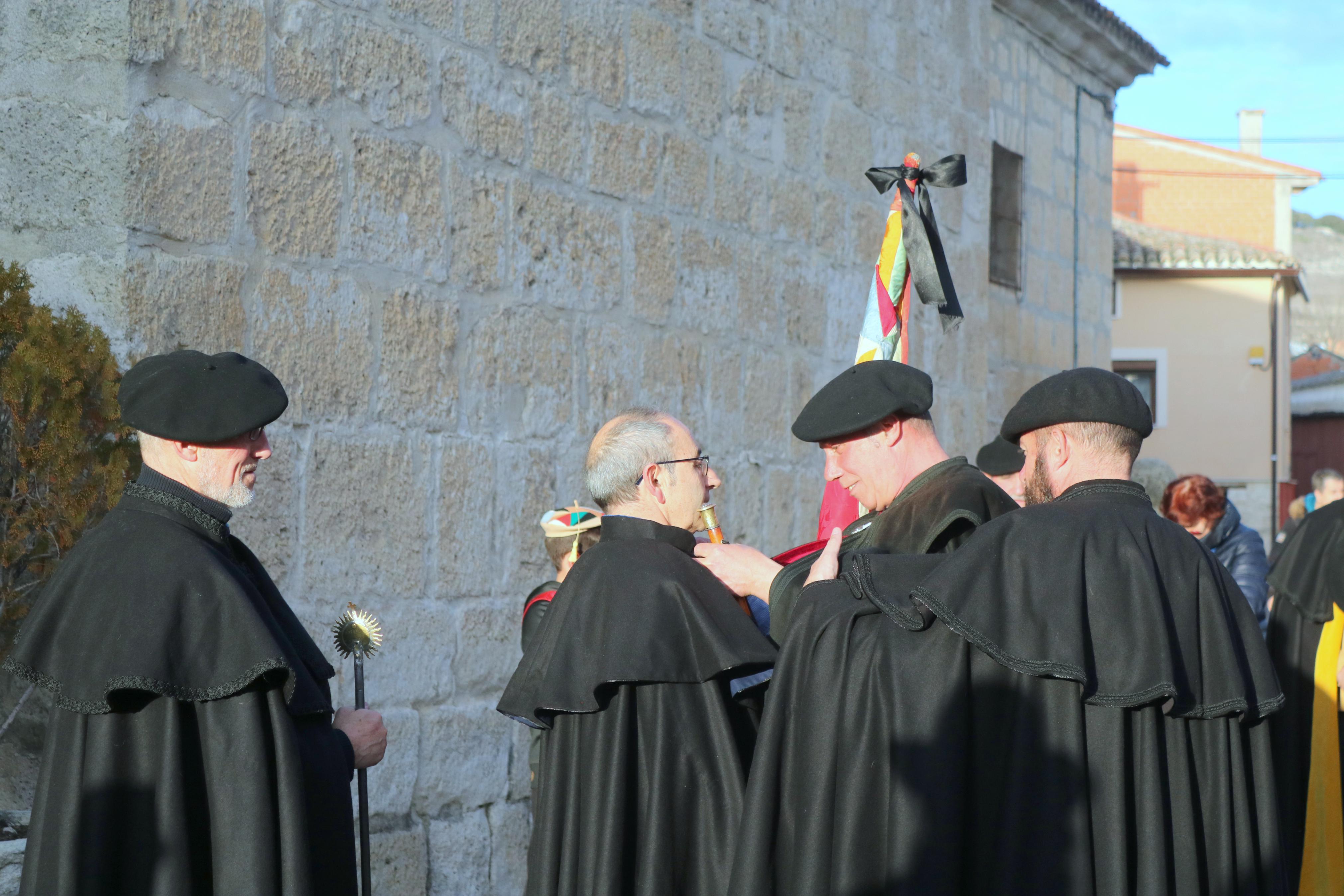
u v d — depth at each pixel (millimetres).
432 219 4832
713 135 6316
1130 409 2748
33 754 3902
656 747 2979
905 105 7965
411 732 4633
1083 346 11531
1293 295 26156
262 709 2615
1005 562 2549
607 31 5691
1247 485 23531
